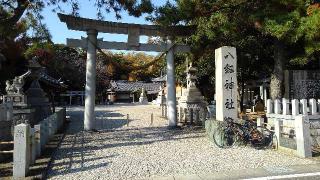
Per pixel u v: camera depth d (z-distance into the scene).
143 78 69.88
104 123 20.16
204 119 17.12
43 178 7.46
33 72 19.45
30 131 8.30
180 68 25.27
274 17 10.98
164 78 39.41
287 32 10.47
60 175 7.81
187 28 15.48
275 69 13.77
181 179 7.39
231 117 12.37
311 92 14.62
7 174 7.83
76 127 17.88
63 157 9.77
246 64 19.09
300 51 13.70
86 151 10.70
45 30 13.50
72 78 51.72
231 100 12.46
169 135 14.14
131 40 15.66
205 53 15.73
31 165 8.59
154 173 7.94
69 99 55.75
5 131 10.73
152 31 15.95
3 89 28.62
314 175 7.54
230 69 12.56
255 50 16.94
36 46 13.82
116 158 9.61
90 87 15.27
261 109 21.77
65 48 53.16
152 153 10.30
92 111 15.36
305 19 10.36
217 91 12.86
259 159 9.30
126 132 15.41
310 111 11.40
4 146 9.98
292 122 11.12
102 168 8.45
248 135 11.27
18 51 24.34
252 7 12.40
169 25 13.37
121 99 64.62
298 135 9.67
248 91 31.91
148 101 62.72
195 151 10.55
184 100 22.20
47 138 12.06
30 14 13.23
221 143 11.41
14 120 15.00
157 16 12.91
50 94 26.09
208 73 23.42
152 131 15.62
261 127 11.45
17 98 16.41
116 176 7.71
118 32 15.60
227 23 12.66
